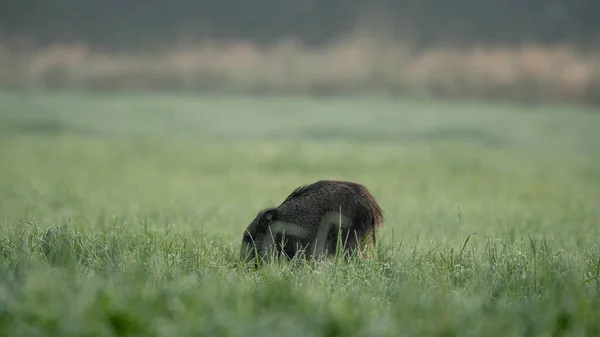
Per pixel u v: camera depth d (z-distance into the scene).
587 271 34.75
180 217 55.12
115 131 172.62
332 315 23.42
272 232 38.16
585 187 94.75
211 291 25.69
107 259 33.31
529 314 24.27
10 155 122.25
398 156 132.12
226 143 153.12
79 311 22.39
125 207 63.78
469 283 31.41
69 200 70.19
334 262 35.38
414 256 35.88
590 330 23.14
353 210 38.25
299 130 179.38
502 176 106.75
